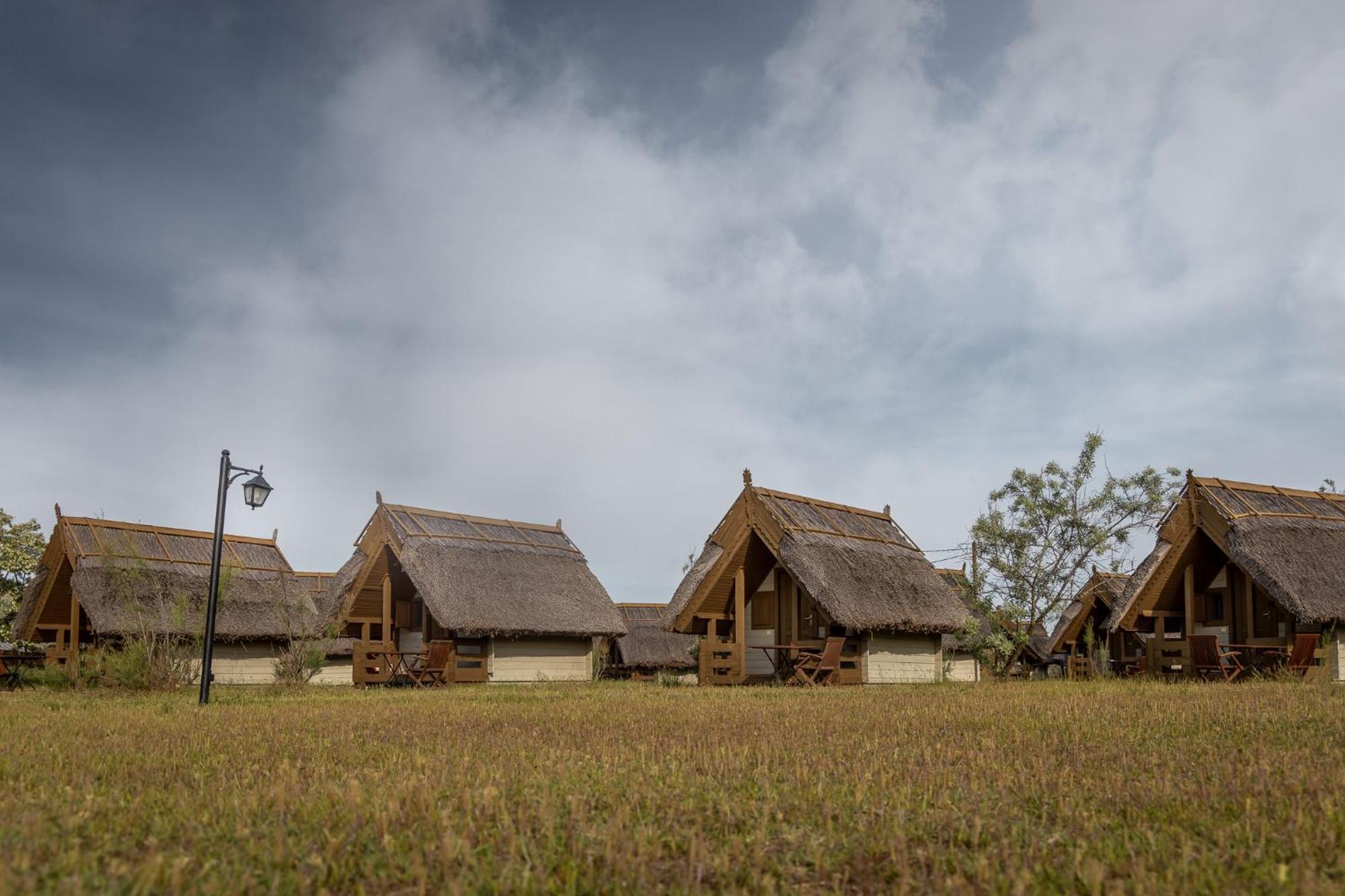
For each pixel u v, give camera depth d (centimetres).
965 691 1862
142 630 2308
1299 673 2411
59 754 830
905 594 2802
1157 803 587
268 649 3303
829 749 845
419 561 3039
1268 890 420
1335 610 2517
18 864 445
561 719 1203
